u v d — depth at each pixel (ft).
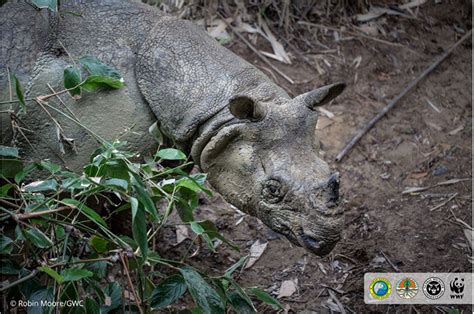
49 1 10.11
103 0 12.09
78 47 11.66
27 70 11.48
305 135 10.68
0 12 11.79
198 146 11.34
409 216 15.31
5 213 9.50
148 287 10.11
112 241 9.34
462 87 19.40
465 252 14.40
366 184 16.21
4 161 9.73
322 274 13.91
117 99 11.55
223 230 14.84
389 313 13.08
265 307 13.06
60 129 10.97
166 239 14.43
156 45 11.73
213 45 12.03
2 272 9.02
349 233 14.88
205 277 10.30
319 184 10.11
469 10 21.98
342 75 19.24
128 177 9.16
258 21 19.80
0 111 10.89
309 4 20.57
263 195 10.58
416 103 18.79
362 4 21.21
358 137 17.37
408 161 16.98
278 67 19.03
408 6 21.80
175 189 9.88
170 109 11.48
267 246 14.49
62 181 9.70
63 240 9.52
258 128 10.62
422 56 20.27
